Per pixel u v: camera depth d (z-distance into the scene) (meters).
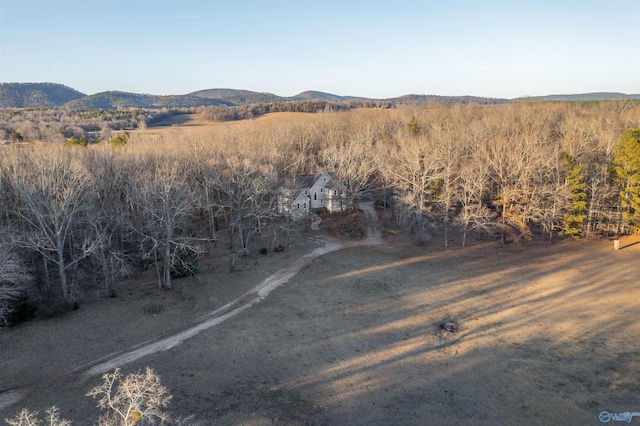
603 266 52.44
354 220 74.25
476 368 33.31
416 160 65.62
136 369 33.00
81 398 29.33
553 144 77.88
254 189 59.16
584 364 33.28
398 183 75.81
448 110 140.38
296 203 76.00
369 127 104.50
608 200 64.44
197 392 30.30
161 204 53.31
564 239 63.66
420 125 116.00
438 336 38.09
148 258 54.53
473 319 41.03
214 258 58.91
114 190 58.69
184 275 52.00
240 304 44.78
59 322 40.38
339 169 78.56
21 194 43.34
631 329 38.00
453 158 69.38
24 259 50.75
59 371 32.84
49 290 45.97
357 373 32.78
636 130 57.88
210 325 40.22
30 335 37.75
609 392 29.95
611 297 44.25
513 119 106.31
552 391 30.31
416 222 68.31
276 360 34.38
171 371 32.81
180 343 36.94
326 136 109.69
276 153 74.88
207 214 80.50
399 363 34.12
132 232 54.19
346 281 49.91
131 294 47.28
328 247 62.81
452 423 27.48
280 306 44.00
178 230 53.22
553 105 128.88
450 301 44.81
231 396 29.94
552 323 39.78
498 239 64.81
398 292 47.00
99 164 58.38
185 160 68.62
